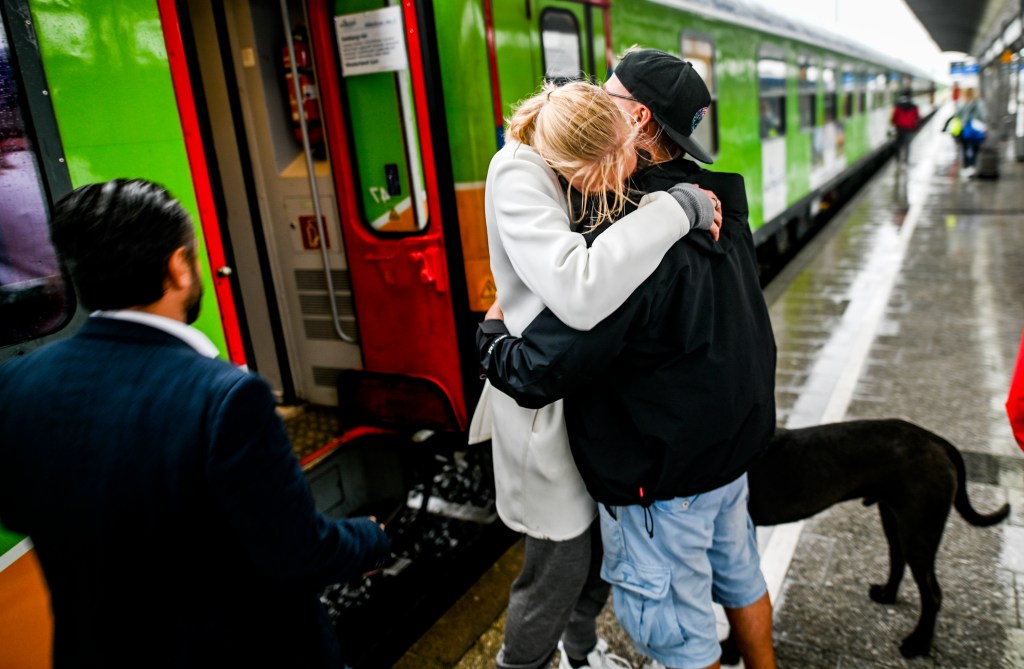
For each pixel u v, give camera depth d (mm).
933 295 6906
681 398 1578
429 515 3742
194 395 1140
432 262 3168
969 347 5500
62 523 1167
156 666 1207
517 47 3412
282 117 3453
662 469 1626
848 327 6258
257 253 3609
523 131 1683
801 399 4832
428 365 3312
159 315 1223
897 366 5258
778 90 8664
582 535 1900
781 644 2664
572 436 1706
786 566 3082
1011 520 3268
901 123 12844
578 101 1536
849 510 3467
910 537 2484
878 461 2457
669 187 1618
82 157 2027
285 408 3777
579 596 2104
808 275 8180
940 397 4668
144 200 1180
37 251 1931
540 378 1502
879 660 2557
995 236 9047
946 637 2637
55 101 1963
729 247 1652
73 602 1206
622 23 4598
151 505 1137
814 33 10352
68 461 1152
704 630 1838
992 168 13812
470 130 3156
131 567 1163
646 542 1769
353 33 3111
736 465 1699
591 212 1602
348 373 3514
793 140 9430
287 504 1183
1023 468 3721
